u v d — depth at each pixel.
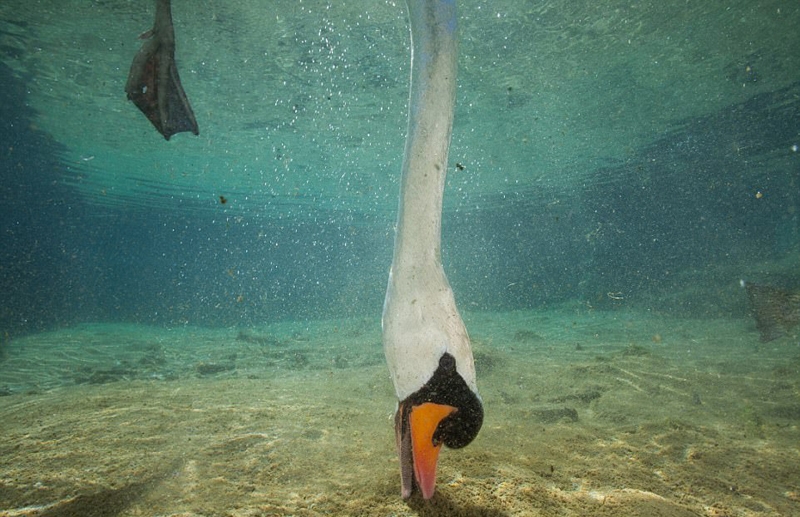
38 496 2.67
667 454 3.75
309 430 3.94
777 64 14.05
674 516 2.59
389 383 6.15
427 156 2.17
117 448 3.46
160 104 3.47
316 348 12.55
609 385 6.43
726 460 3.67
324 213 35.47
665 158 23.69
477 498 2.56
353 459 3.21
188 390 5.71
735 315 15.69
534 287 28.23
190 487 2.77
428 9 2.25
